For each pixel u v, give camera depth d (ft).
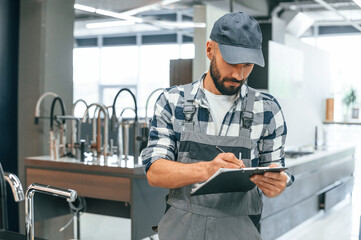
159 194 12.53
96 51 37.65
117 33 36.55
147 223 12.10
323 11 18.60
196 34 13.93
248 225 5.19
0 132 14.47
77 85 38.29
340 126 26.91
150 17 22.80
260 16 16.58
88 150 14.79
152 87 36.17
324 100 23.15
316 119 22.06
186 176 4.58
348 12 18.19
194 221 5.03
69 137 15.81
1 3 14.46
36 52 14.88
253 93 5.24
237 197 5.09
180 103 5.20
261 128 5.20
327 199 18.39
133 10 19.85
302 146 20.42
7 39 14.71
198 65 13.92
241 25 4.64
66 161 12.73
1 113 14.49
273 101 5.31
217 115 5.16
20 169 15.01
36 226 13.74
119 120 12.93
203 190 4.49
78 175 12.44
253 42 4.68
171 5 18.90
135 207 11.62
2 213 5.38
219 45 4.70
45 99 14.84
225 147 5.10
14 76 15.02
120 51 37.01
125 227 15.87
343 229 16.71
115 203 13.60
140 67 36.29
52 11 15.12
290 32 19.35
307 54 20.88
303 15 19.04
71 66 15.96
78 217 13.56
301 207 16.33
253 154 5.21
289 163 14.78
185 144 5.14
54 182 12.89
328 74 23.57
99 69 37.58
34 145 14.78
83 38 37.91
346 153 20.89
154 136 5.19
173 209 5.20
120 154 12.59
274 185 4.61
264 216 13.41
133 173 11.53
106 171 11.97
